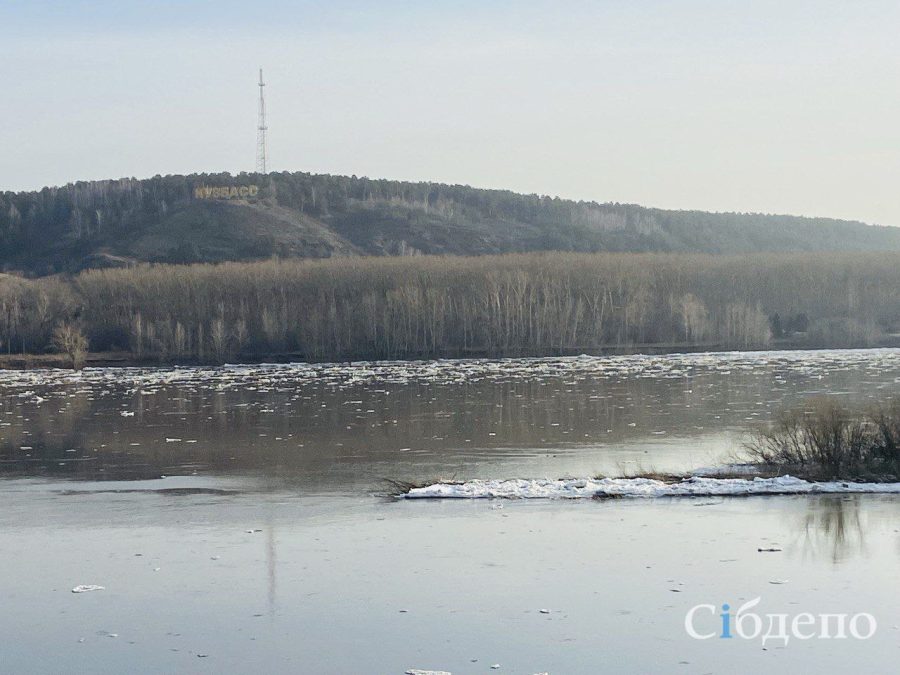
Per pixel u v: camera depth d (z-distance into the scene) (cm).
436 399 6681
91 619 1981
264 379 8988
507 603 2017
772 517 2678
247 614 1989
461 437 4712
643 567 2239
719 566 2236
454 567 2270
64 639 1875
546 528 2609
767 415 5312
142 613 2009
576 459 3944
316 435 4906
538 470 3688
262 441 4719
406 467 3831
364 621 1933
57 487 3512
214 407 6450
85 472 3872
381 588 2131
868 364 9100
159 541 2597
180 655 1786
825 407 3350
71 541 2617
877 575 2155
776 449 3422
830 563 2245
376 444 4528
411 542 2502
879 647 1773
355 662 1736
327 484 3456
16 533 2725
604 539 2483
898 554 2309
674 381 7688
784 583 2111
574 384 7650
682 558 2300
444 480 3406
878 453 3253
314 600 2062
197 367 11275
